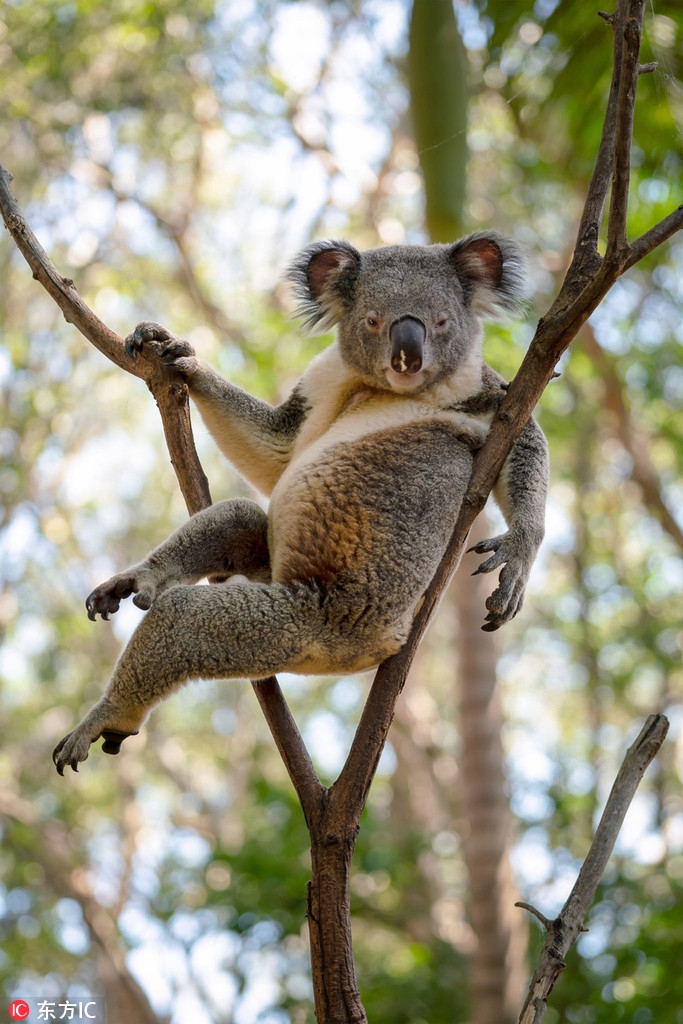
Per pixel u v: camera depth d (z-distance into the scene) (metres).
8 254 15.88
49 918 21.84
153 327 5.39
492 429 4.63
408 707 19.50
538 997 3.92
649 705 21.59
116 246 17.23
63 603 20.20
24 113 14.75
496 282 5.87
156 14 14.33
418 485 5.05
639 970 11.52
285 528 4.98
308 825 4.23
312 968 4.05
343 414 5.61
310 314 5.96
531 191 15.95
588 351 15.86
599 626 21.48
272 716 4.55
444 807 20.27
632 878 13.49
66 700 21.59
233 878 13.54
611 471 20.91
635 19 4.03
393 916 15.05
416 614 4.54
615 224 4.14
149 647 4.61
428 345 5.50
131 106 15.22
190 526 5.07
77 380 17.59
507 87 9.99
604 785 21.23
